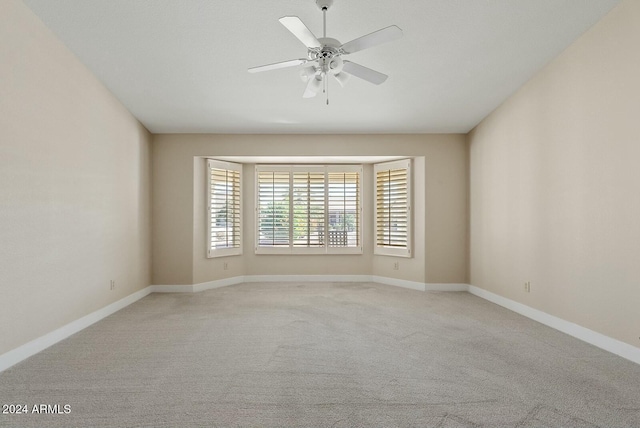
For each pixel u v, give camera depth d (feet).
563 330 12.21
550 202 12.88
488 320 13.64
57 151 11.27
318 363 9.50
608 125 10.32
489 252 17.15
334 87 14.51
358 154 19.75
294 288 19.77
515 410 7.13
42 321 10.56
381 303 16.37
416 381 8.42
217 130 19.01
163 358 9.86
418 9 9.91
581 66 11.28
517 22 10.54
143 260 18.02
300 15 10.09
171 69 13.04
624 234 9.83
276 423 6.66
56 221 11.23
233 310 15.10
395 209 20.75
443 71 13.26
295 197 21.83
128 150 16.39
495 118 16.58
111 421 6.73
